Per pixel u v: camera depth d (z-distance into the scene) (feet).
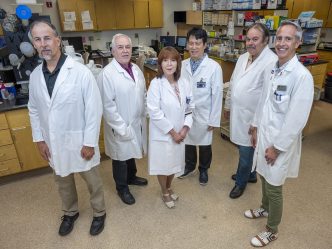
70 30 16.87
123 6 18.04
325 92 9.71
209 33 17.47
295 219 6.56
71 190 6.15
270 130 5.13
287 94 4.75
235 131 6.91
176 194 7.67
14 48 7.91
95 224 6.36
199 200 7.41
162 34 21.74
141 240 6.13
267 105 5.20
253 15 14.48
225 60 14.84
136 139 6.79
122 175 7.07
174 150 6.33
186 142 7.55
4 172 8.13
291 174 5.50
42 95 4.98
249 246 5.88
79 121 5.27
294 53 4.75
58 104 4.96
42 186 8.30
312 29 14.26
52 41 4.65
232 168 8.98
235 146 10.57
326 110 13.94
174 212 6.98
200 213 6.91
